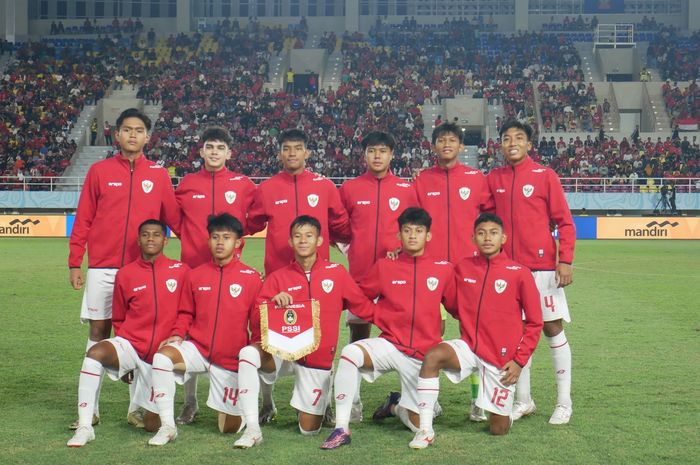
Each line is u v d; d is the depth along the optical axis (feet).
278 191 21.76
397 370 19.29
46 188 112.37
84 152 122.62
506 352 19.08
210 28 158.10
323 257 21.75
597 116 127.13
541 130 125.29
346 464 16.44
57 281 50.88
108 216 21.18
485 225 19.33
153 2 157.79
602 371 25.54
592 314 37.93
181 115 128.77
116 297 19.92
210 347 19.16
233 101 131.95
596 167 113.29
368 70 142.00
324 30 156.87
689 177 109.40
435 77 139.64
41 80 135.64
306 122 128.77
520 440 18.24
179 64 142.92
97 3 157.28
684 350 29.01
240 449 17.57
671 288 48.32
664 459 16.71
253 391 18.37
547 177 21.18
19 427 19.22
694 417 20.04
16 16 153.48
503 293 19.20
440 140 21.71
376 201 21.86
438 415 20.70
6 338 31.63
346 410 18.33
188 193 21.95
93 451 17.34
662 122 127.85
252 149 121.19
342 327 35.73
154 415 18.99
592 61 147.74
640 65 141.08
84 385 18.38
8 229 96.84
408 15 156.97
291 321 18.86
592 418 20.08
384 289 19.61
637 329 33.63
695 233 96.73
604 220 97.76
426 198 22.03
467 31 149.28
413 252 19.57
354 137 123.34
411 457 16.93
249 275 19.58
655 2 154.20
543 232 21.18
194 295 19.52
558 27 153.28
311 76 139.95
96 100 132.98
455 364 18.93
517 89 136.36
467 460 16.69
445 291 19.76
